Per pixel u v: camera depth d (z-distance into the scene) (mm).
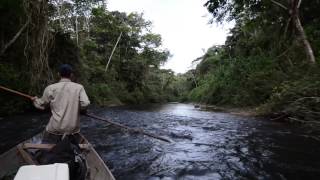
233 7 20812
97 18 35438
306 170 5207
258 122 12469
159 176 4789
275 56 20250
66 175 2596
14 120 11383
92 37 36188
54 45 17891
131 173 4910
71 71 3977
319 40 17734
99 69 32938
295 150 6801
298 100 12180
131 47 40875
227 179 4703
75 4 28016
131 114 16297
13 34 15203
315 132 9602
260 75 18250
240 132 9492
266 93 16969
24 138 7645
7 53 15320
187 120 13078
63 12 22141
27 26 13992
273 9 20078
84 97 3863
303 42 16250
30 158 3549
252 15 22750
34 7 13727
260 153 6488
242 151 6684
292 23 18344
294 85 13211
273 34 21594
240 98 21141
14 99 13781
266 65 19359
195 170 5164
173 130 9688
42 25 14117
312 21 20281
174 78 66438
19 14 14078
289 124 11828
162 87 59094
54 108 3809
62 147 3346
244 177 4809
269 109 14391
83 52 30969
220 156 6184
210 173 5008
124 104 33875
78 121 3969
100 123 11016
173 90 64625
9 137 7758
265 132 9531
